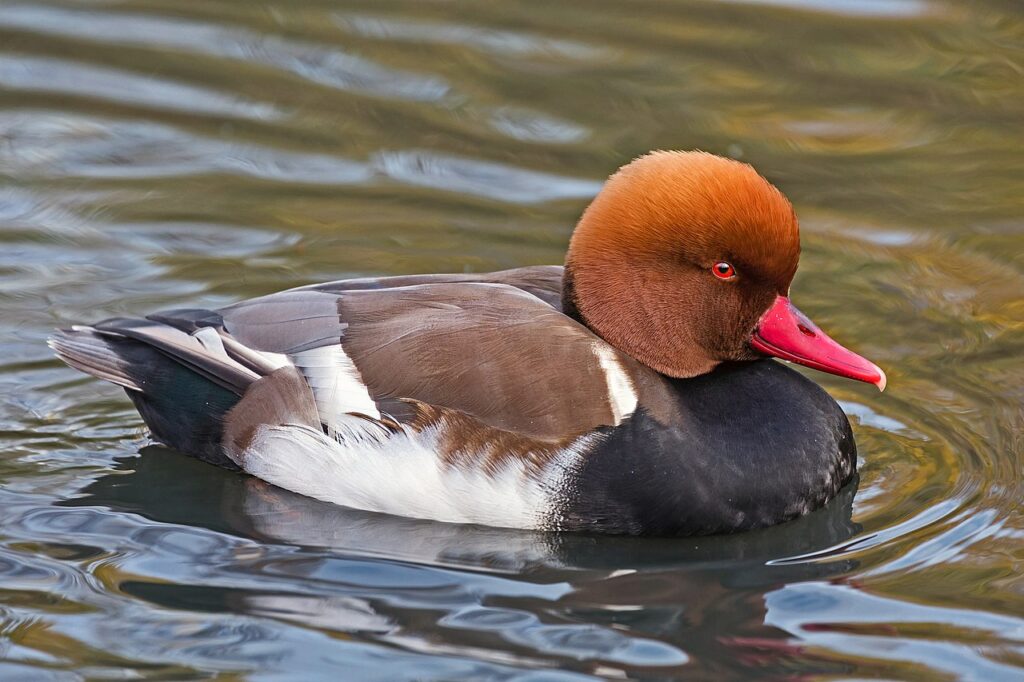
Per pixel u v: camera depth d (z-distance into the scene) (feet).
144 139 52.49
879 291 44.86
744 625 29.91
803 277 45.62
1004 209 48.91
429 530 33.58
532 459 32.81
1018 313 43.52
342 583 31.30
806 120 53.42
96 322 41.75
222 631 29.30
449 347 33.73
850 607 30.58
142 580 31.27
